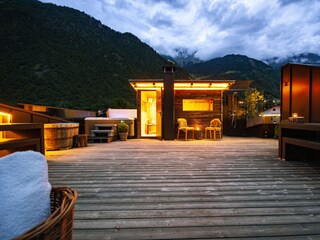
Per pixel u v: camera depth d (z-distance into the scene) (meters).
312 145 2.94
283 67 5.70
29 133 3.34
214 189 2.17
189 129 7.04
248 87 10.36
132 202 1.86
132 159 3.67
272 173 2.77
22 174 0.83
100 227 1.45
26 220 0.75
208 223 1.50
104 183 2.37
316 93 4.49
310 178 2.56
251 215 1.62
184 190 2.14
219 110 7.42
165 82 6.91
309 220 1.54
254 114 9.30
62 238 0.67
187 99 7.41
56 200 0.90
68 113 8.84
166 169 2.97
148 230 1.41
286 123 3.54
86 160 3.60
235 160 3.58
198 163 3.35
